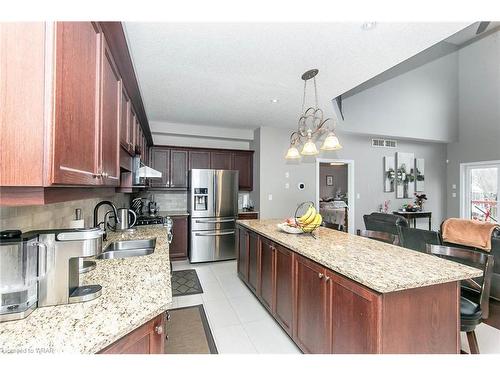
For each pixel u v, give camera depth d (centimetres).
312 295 173
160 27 188
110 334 83
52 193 85
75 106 94
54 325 88
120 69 170
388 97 567
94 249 108
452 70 646
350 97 527
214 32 195
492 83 591
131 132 238
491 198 598
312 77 276
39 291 101
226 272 391
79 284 123
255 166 522
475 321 162
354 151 591
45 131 76
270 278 245
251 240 303
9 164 73
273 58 235
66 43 86
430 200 675
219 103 358
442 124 635
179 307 274
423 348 126
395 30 193
